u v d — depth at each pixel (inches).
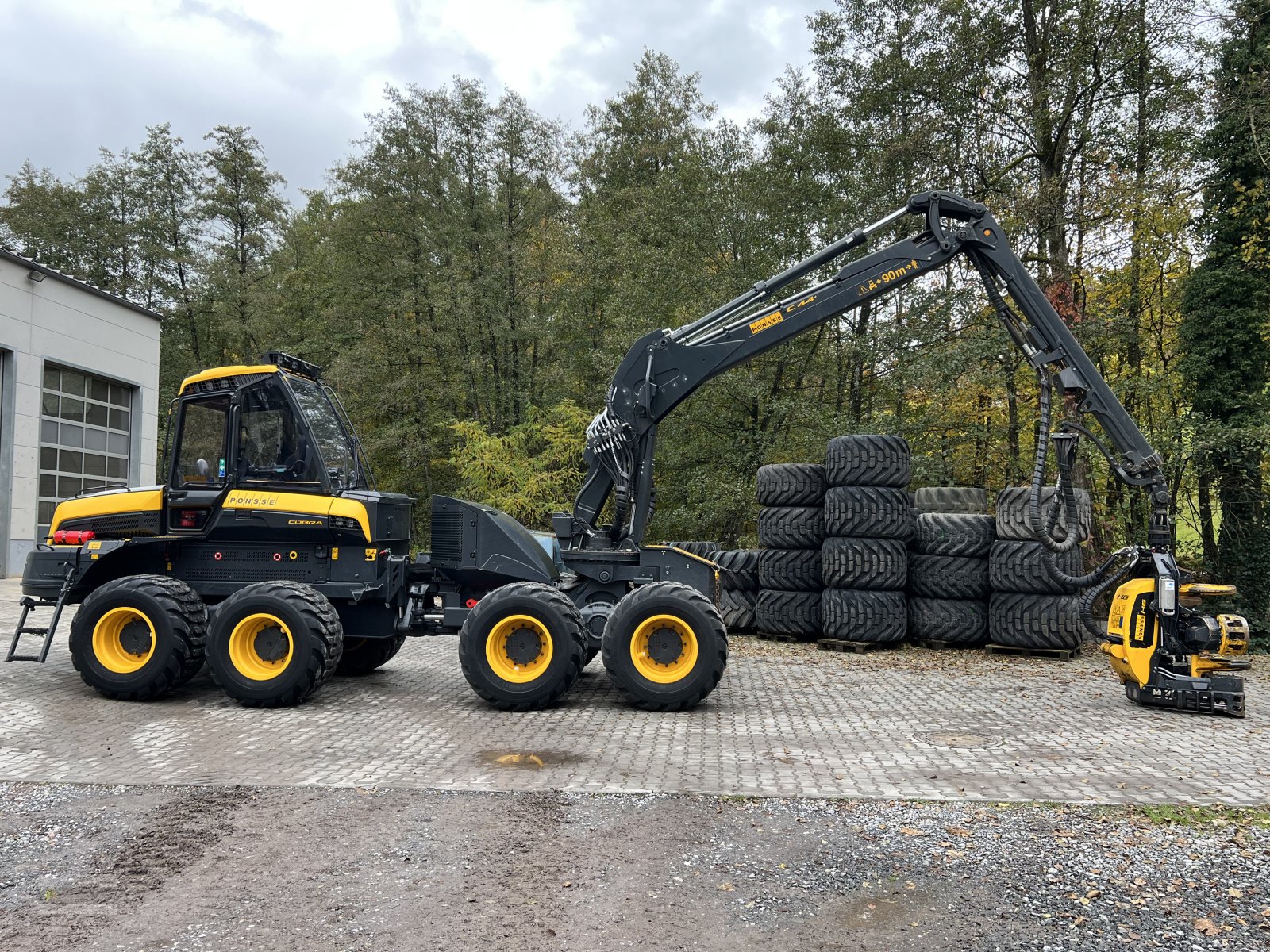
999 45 621.6
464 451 893.2
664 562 308.2
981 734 250.7
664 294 762.8
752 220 737.0
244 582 304.7
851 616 426.3
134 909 131.2
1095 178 609.3
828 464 441.7
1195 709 287.0
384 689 313.4
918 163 649.6
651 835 162.7
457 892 137.7
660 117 1151.6
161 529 301.3
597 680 334.6
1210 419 538.9
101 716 259.4
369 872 145.3
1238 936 124.6
